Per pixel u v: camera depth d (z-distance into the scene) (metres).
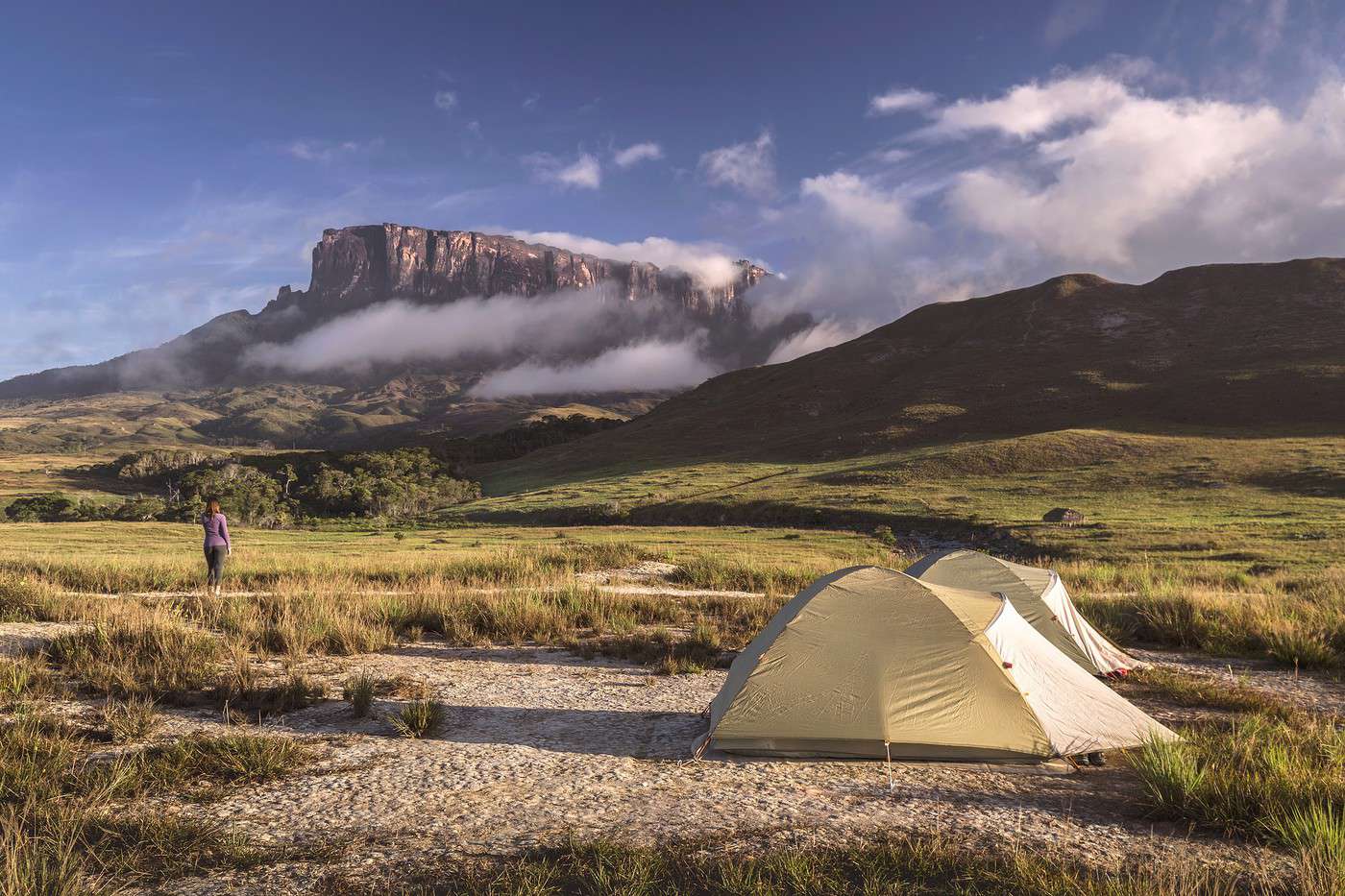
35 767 5.95
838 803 5.78
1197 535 47.31
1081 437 101.44
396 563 24.75
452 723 7.88
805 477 101.69
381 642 11.78
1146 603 14.70
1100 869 4.62
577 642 12.55
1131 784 6.28
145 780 6.06
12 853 4.49
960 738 6.86
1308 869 4.41
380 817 5.45
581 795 5.90
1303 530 47.09
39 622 12.81
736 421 169.00
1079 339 167.38
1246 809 5.29
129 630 10.80
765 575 21.73
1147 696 9.22
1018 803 5.81
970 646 7.20
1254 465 79.88
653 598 16.14
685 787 6.12
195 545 44.84
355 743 7.16
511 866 4.68
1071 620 10.61
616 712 8.40
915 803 5.78
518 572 20.97
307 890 4.41
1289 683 9.96
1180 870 4.58
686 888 4.42
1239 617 13.25
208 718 7.82
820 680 7.16
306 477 152.00
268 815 5.48
